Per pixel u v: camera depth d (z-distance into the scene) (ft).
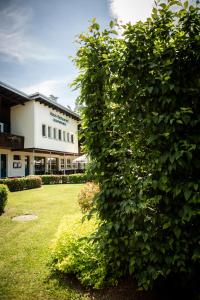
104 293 11.40
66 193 51.42
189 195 8.43
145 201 9.46
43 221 26.22
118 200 10.77
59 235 15.78
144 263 10.01
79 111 11.68
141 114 9.96
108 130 11.33
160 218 9.56
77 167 120.26
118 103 10.52
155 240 9.53
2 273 13.89
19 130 78.33
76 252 13.33
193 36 9.29
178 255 9.17
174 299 10.47
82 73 11.68
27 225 24.53
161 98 9.27
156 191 9.78
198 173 9.31
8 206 35.73
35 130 76.64
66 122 100.89
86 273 12.16
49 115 86.17
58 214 29.96
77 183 80.38
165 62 9.36
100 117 11.40
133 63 9.91
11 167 76.13
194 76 9.45
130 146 10.28
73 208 33.91
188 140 8.93
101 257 12.00
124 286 11.66
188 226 9.40
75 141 110.22
